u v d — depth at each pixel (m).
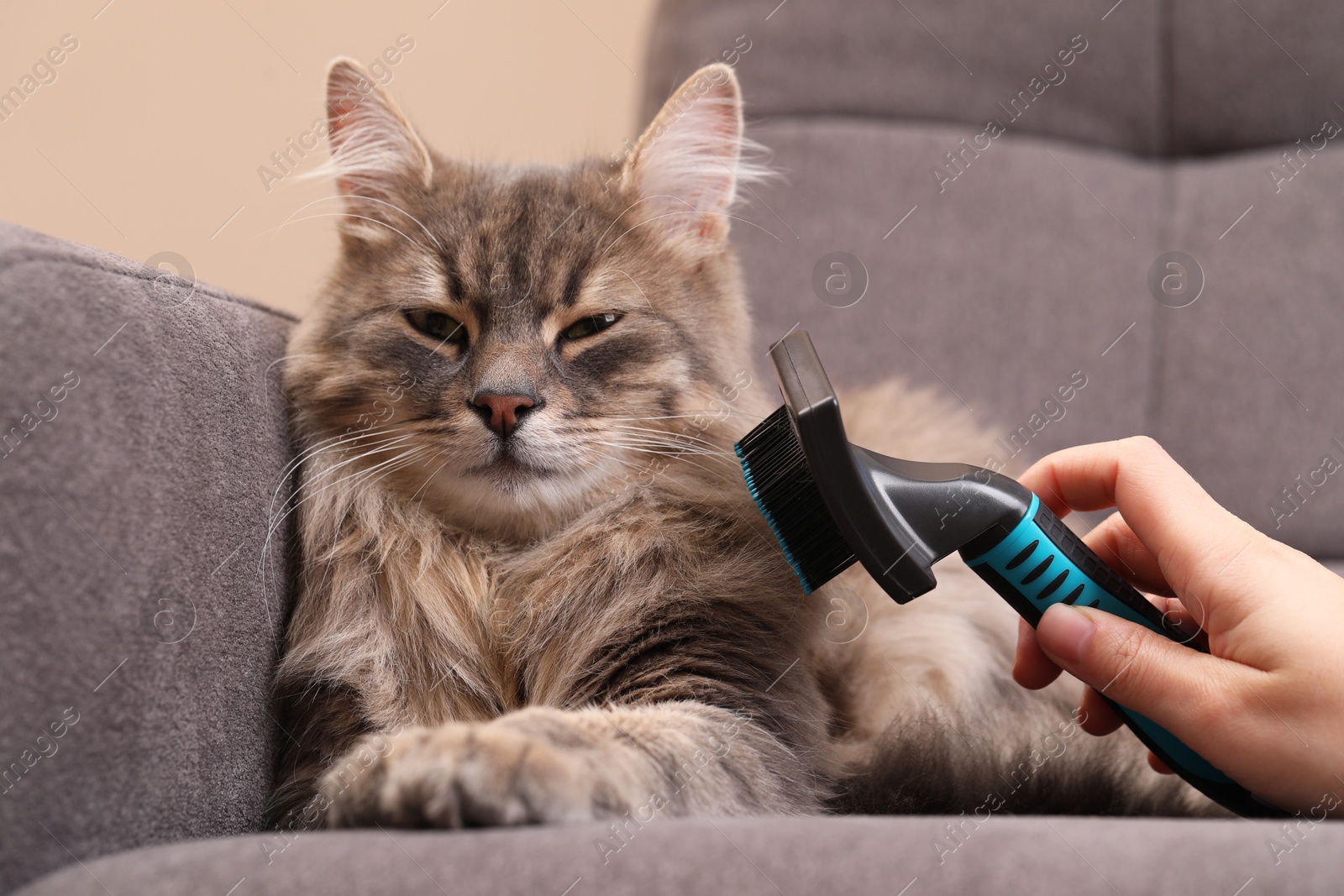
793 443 0.99
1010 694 1.60
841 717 1.42
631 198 1.46
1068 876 0.62
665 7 2.40
